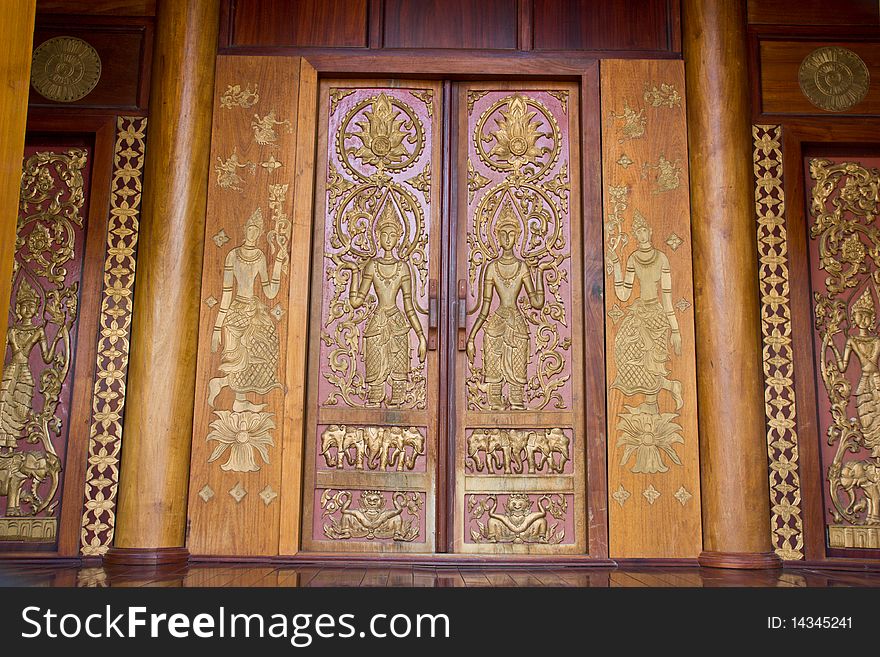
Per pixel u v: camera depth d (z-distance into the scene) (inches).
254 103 173.9
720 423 159.0
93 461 160.6
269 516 160.1
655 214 171.0
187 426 159.8
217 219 169.5
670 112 174.6
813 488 162.4
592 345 167.0
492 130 178.2
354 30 178.5
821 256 171.8
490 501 165.3
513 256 173.6
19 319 165.8
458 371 169.6
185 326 161.0
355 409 167.5
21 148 88.7
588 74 176.6
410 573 145.8
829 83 176.6
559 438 166.7
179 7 169.2
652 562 158.6
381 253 173.0
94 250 167.5
